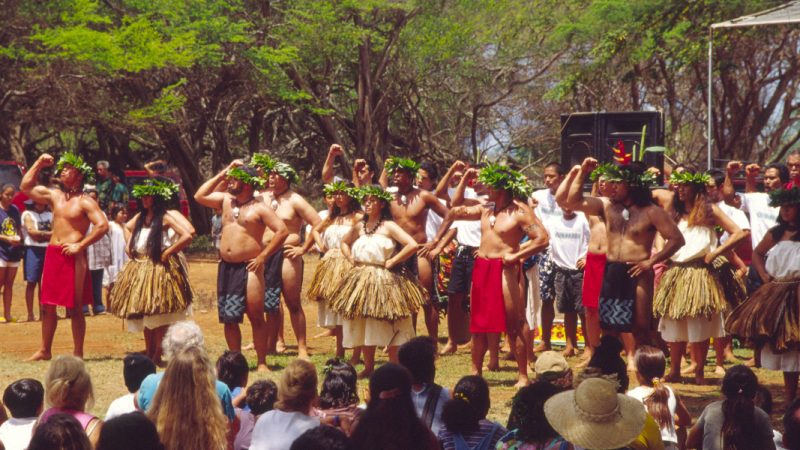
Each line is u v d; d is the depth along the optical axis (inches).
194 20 1034.7
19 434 215.3
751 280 393.1
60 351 447.8
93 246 571.8
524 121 1539.1
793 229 317.7
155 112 1024.2
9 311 553.0
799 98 1418.6
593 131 496.1
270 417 212.5
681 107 1417.3
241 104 1277.1
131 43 955.3
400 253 368.8
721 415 236.7
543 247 348.5
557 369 233.3
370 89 1278.3
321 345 476.7
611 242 343.9
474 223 430.0
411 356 233.5
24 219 553.0
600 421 181.2
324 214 463.8
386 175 452.1
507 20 1331.2
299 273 425.1
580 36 1253.7
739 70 1286.9
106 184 879.7
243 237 387.5
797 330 309.0
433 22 1259.8
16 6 954.1
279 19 1153.4
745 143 1307.8
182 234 395.2
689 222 370.0
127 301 394.0
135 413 169.2
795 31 1177.4
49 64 949.2
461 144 1563.7
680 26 1123.3
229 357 255.3
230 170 387.2
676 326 371.9
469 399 216.5
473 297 358.6
